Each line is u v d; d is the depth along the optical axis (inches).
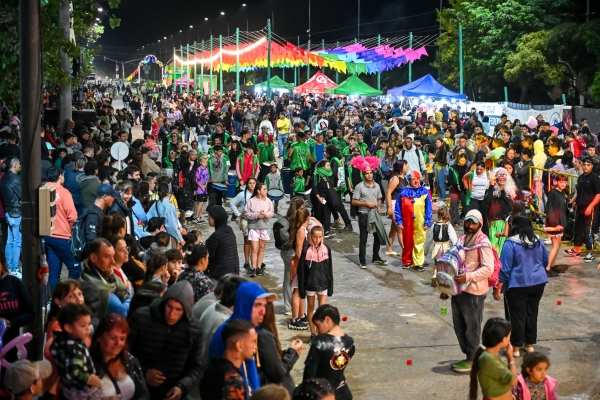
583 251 583.5
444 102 1526.8
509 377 254.7
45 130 780.6
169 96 2760.8
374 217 545.6
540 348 378.0
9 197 487.8
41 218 299.1
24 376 205.9
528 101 1892.2
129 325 232.7
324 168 658.8
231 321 208.2
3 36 560.4
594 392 323.6
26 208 299.3
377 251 559.5
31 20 296.5
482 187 587.5
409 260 546.0
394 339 393.1
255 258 524.7
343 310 444.5
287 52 1950.1
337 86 1790.1
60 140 806.5
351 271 540.1
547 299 461.4
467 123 1056.2
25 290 277.3
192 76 4087.1
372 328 410.9
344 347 250.8
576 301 456.8
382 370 349.7
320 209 657.0
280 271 539.8
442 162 750.5
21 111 298.5
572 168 637.3
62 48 595.2
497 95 2010.3
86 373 204.4
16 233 492.1
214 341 221.5
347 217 683.4
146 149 745.0
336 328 255.6
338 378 250.8
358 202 546.9
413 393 323.3
